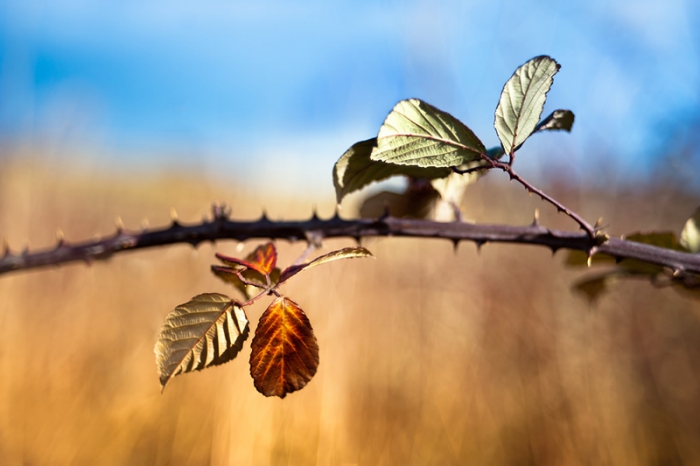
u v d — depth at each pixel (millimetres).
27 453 1055
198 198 1457
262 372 343
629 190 1398
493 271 1389
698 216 443
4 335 1189
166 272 1354
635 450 1113
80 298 1320
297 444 1061
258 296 346
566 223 1357
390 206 455
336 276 1228
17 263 420
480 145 365
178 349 339
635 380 1230
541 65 364
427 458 1107
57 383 1172
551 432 1151
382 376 1192
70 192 1457
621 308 1318
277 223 424
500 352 1285
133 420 1133
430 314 1283
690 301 1294
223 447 1039
